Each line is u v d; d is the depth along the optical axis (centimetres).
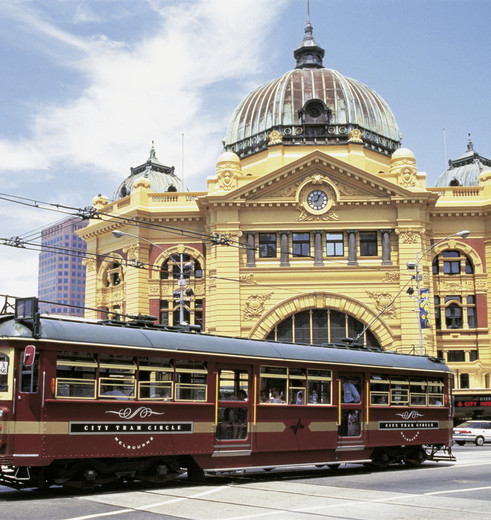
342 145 5612
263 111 6009
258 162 5719
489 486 1983
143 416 1905
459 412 5072
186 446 1991
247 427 2144
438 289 5334
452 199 5416
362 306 5019
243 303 5050
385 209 5122
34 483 1783
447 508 1579
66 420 1756
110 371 1858
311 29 6544
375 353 2608
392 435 2544
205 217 5300
